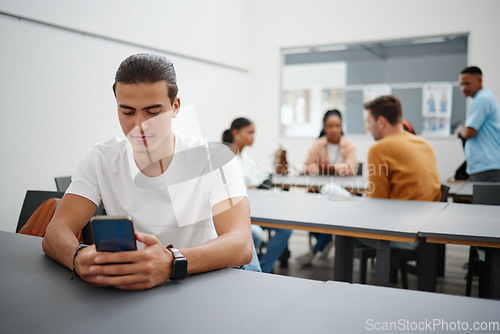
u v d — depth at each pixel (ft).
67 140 11.38
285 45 19.29
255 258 4.42
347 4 18.04
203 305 2.64
